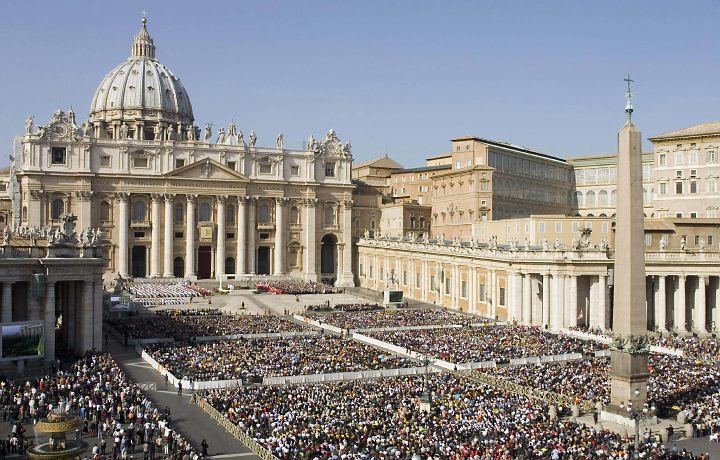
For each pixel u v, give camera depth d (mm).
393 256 133375
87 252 64062
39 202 130750
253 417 44188
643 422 45438
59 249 61906
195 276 140750
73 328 65812
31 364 58500
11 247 59375
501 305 96562
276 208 147875
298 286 130875
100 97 193250
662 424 45750
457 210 137875
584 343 73062
